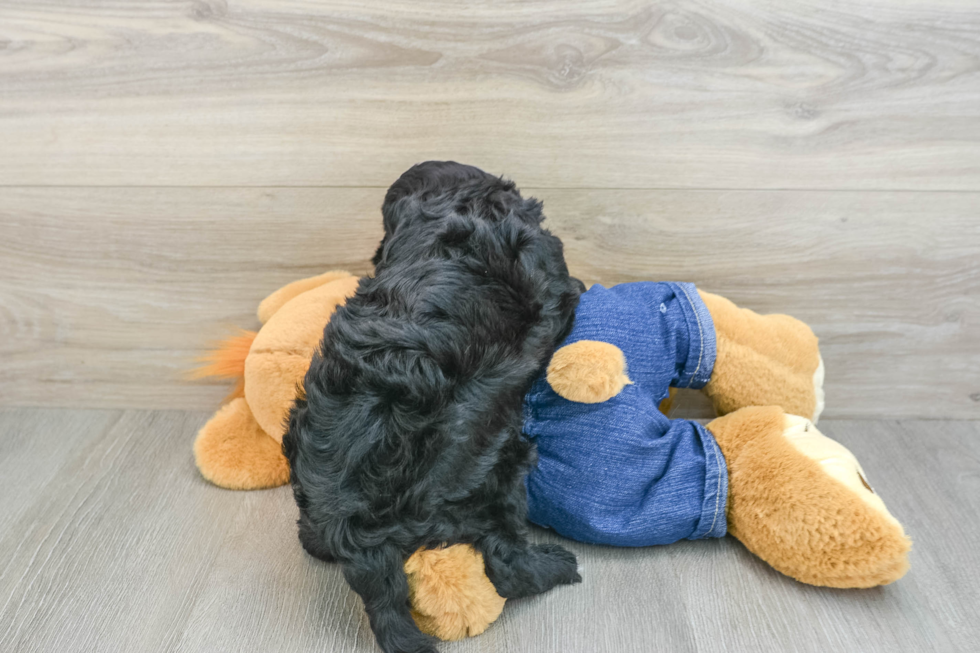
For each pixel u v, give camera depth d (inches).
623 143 42.5
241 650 32.0
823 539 32.5
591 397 33.1
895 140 41.7
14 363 50.1
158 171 44.3
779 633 32.4
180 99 42.4
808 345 40.2
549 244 34.5
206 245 46.3
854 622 32.9
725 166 42.8
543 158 43.1
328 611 34.1
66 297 48.1
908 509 40.3
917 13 38.9
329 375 28.9
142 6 40.3
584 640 32.2
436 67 41.1
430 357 28.1
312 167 43.9
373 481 27.9
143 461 45.5
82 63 41.6
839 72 40.4
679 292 39.1
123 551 37.9
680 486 35.7
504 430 29.9
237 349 43.3
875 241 44.1
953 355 46.9
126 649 32.1
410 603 31.3
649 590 34.9
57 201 45.1
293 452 29.9
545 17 39.8
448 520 29.1
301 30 40.6
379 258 37.7
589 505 35.5
